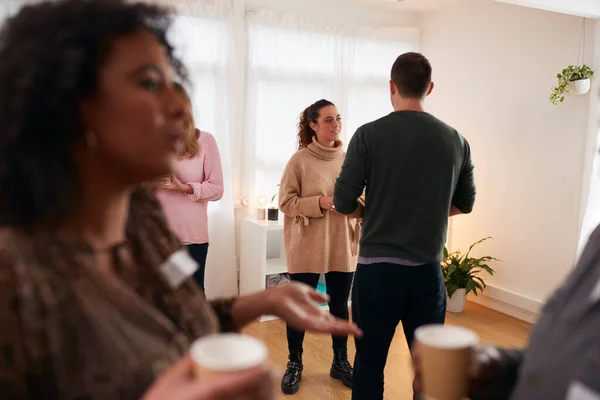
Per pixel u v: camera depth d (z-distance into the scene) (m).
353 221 2.89
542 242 3.76
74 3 0.66
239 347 0.53
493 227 4.13
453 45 4.41
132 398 0.62
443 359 0.69
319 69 4.19
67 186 0.63
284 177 2.86
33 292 0.58
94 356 0.60
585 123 3.41
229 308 0.98
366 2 4.29
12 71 0.61
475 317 3.97
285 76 4.06
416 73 2.03
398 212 1.99
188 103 0.76
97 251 0.70
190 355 0.55
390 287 2.02
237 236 4.12
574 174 3.50
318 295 0.98
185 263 0.81
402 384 2.85
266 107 4.04
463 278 4.02
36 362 0.58
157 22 0.73
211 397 0.47
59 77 0.62
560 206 3.61
